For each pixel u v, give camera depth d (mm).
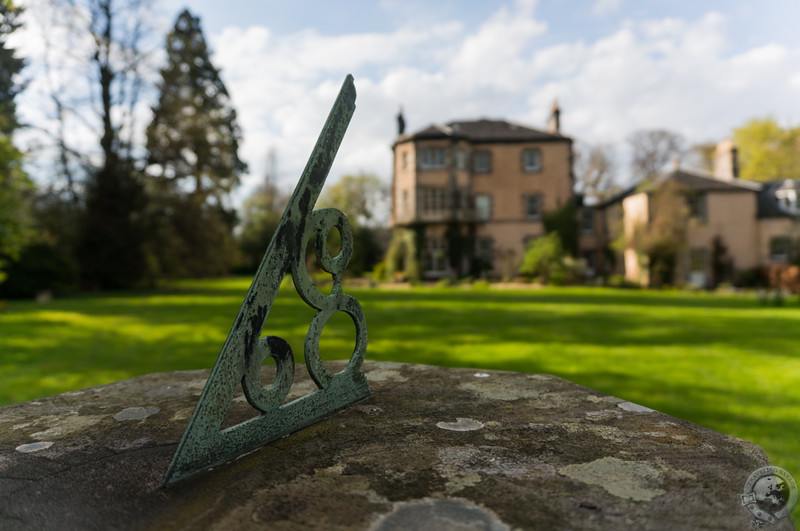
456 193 29297
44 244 18797
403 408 1789
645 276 25297
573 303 15195
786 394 4578
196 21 26875
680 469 1224
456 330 8867
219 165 25469
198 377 2385
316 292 1606
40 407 1883
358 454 1348
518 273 29203
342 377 1781
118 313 11891
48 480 1224
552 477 1183
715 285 25812
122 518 1041
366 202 48875
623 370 5555
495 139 30312
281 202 51625
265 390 1433
